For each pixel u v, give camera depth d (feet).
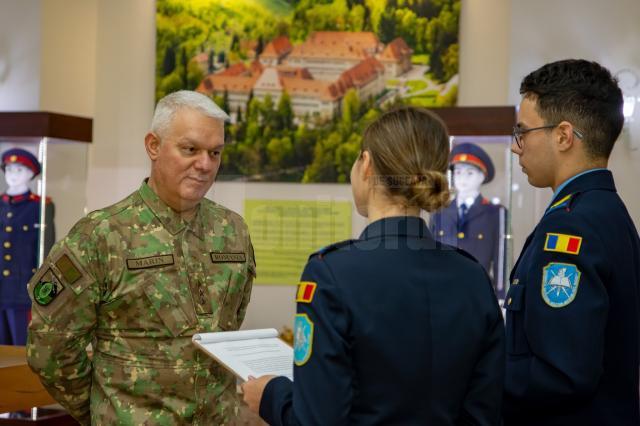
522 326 5.33
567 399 4.91
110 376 6.30
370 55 17.65
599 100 5.43
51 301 6.13
